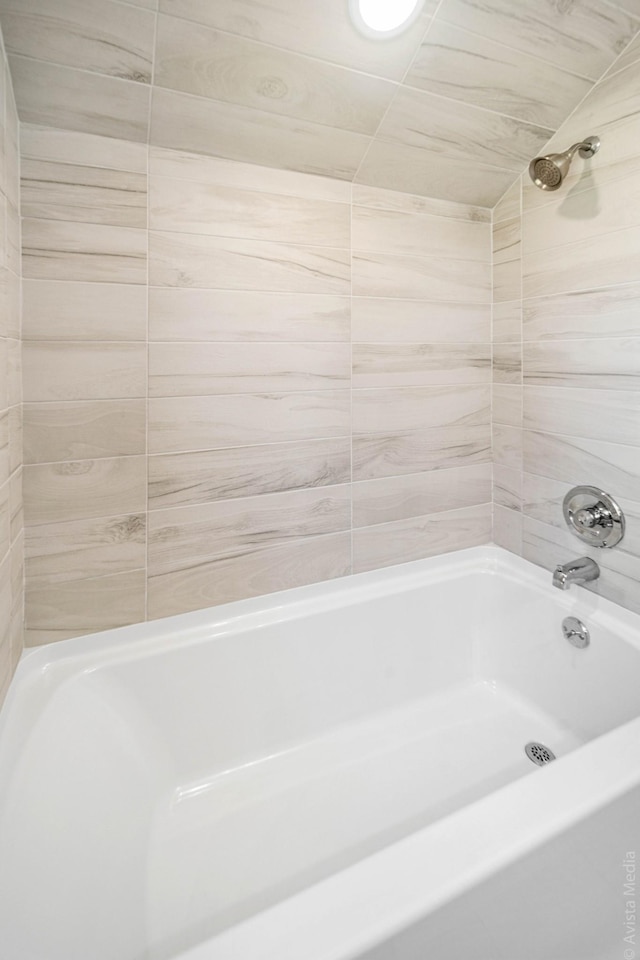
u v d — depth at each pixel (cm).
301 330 146
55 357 119
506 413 176
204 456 138
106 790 106
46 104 110
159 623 136
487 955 70
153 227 125
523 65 126
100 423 125
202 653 133
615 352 138
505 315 172
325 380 151
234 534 144
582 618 145
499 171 159
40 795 88
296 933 60
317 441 153
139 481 131
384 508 167
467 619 171
